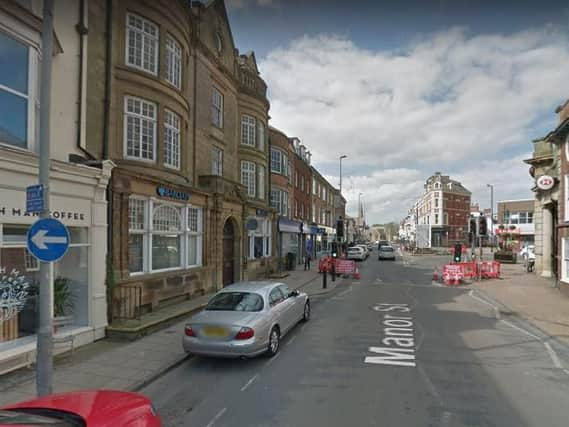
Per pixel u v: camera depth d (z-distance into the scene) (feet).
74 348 24.43
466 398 16.78
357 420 14.76
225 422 14.85
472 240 79.10
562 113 51.44
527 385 18.30
